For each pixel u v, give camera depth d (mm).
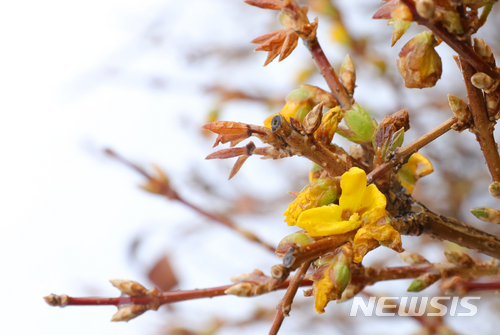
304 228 451
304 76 808
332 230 450
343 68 487
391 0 444
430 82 464
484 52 452
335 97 484
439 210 786
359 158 484
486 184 818
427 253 747
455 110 463
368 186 456
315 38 483
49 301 480
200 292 488
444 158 844
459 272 490
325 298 447
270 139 457
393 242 449
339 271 448
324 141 467
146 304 485
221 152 457
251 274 491
